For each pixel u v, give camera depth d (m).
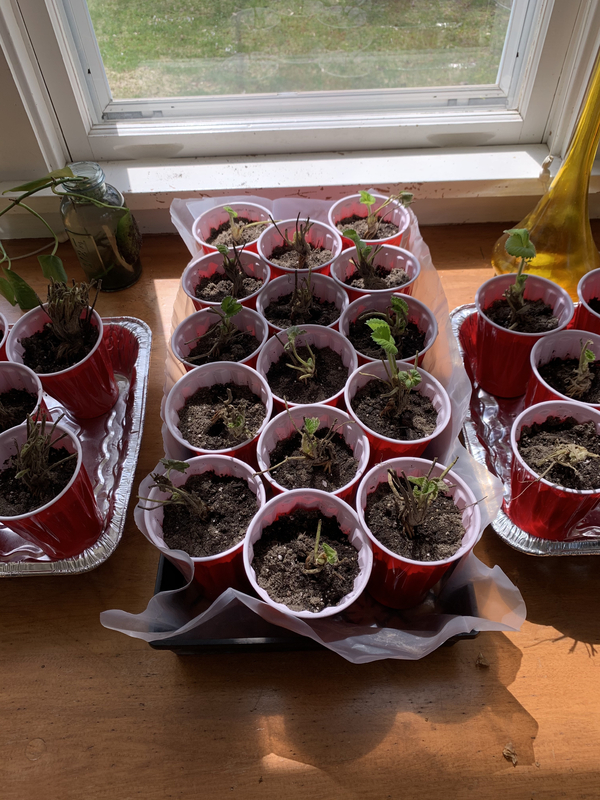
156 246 1.42
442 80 1.35
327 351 1.06
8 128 1.20
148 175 1.35
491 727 0.77
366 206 1.30
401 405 0.92
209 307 1.07
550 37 1.17
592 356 0.91
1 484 0.86
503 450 1.04
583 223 1.16
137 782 0.73
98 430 1.08
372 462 0.98
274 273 1.19
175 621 0.82
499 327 1.00
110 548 0.89
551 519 0.85
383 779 0.73
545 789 0.72
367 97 1.36
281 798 0.72
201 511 0.81
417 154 1.39
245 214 1.29
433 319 1.05
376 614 0.87
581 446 0.86
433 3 1.21
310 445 0.84
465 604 0.80
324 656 0.83
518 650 0.83
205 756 0.75
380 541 0.80
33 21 1.11
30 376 0.95
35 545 0.92
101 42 1.24
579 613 0.87
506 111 1.36
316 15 1.22
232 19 1.22
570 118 1.27
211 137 1.35
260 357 1.00
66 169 1.06
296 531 0.82
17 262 1.36
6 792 0.73
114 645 0.84
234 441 0.92
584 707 0.78
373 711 0.78
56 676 0.82
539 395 0.97
